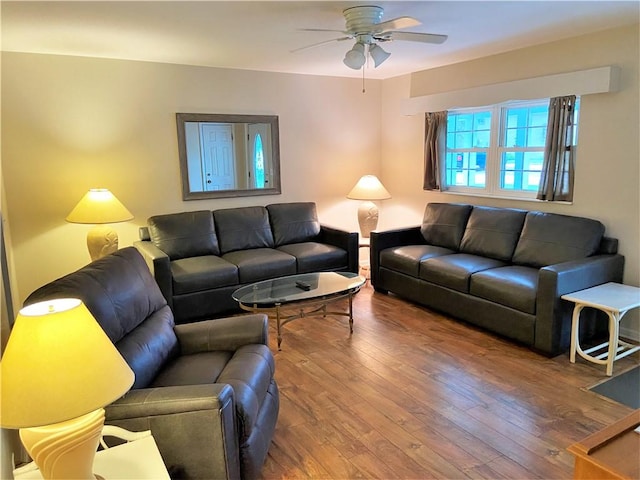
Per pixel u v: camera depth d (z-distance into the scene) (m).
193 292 3.98
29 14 2.72
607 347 3.38
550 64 3.83
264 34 3.30
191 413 1.76
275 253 4.57
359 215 5.41
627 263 3.53
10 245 3.81
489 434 2.43
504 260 4.10
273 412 2.31
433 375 3.06
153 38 3.38
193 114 4.59
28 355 1.28
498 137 4.53
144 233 4.46
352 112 5.59
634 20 3.16
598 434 1.38
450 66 4.74
